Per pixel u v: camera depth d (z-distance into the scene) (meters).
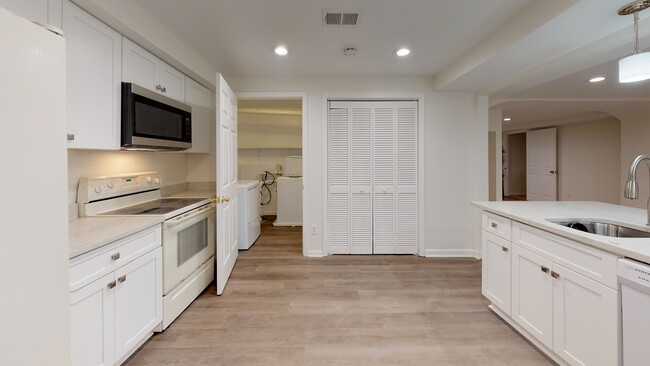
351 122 3.67
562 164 6.96
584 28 1.89
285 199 5.51
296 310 2.37
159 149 2.39
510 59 2.46
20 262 0.86
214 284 2.87
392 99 3.63
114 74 1.89
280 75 3.53
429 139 3.62
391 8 2.03
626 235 1.77
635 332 1.21
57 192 0.96
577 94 3.93
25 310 0.87
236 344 1.92
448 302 2.50
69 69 1.57
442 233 3.67
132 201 2.43
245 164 6.25
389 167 3.70
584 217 1.90
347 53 2.80
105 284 1.50
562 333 1.60
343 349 1.88
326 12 2.09
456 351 1.86
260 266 3.35
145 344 1.91
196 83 3.07
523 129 7.84
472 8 2.02
